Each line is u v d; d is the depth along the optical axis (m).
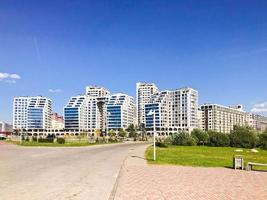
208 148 56.81
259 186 14.13
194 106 147.62
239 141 67.88
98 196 11.46
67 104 156.00
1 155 30.95
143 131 123.06
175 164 24.00
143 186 13.74
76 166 21.30
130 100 158.38
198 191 12.76
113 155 32.69
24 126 158.62
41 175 16.58
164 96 146.12
